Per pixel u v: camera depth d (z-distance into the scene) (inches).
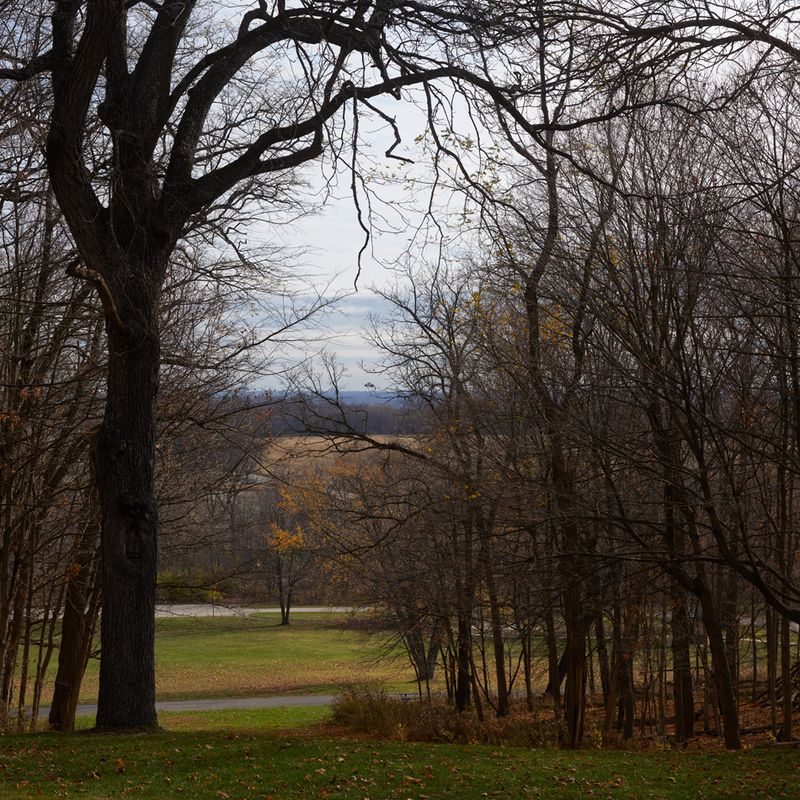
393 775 391.9
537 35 403.2
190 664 1690.5
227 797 343.9
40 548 657.6
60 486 667.4
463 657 858.1
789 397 471.5
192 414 697.6
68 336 599.2
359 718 837.2
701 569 553.9
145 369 484.7
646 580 590.2
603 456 540.4
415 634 860.0
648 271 502.3
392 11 427.2
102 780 363.9
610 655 807.1
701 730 828.6
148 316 480.7
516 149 430.6
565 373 556.7
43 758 402.6
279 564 1615.4
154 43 484.7
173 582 901.2
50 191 568.7
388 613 847.7
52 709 705.6
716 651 558.9
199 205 493.7
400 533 773.9
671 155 491.5
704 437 468.4
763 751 520.4
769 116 410.0
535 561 554.3
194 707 1289.4
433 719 786.2
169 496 712.4
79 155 453.7
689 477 508.1
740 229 430.6
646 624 751.7
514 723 745.0
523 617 591.5
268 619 2198.6
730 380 478.6
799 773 437.7
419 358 796.0
